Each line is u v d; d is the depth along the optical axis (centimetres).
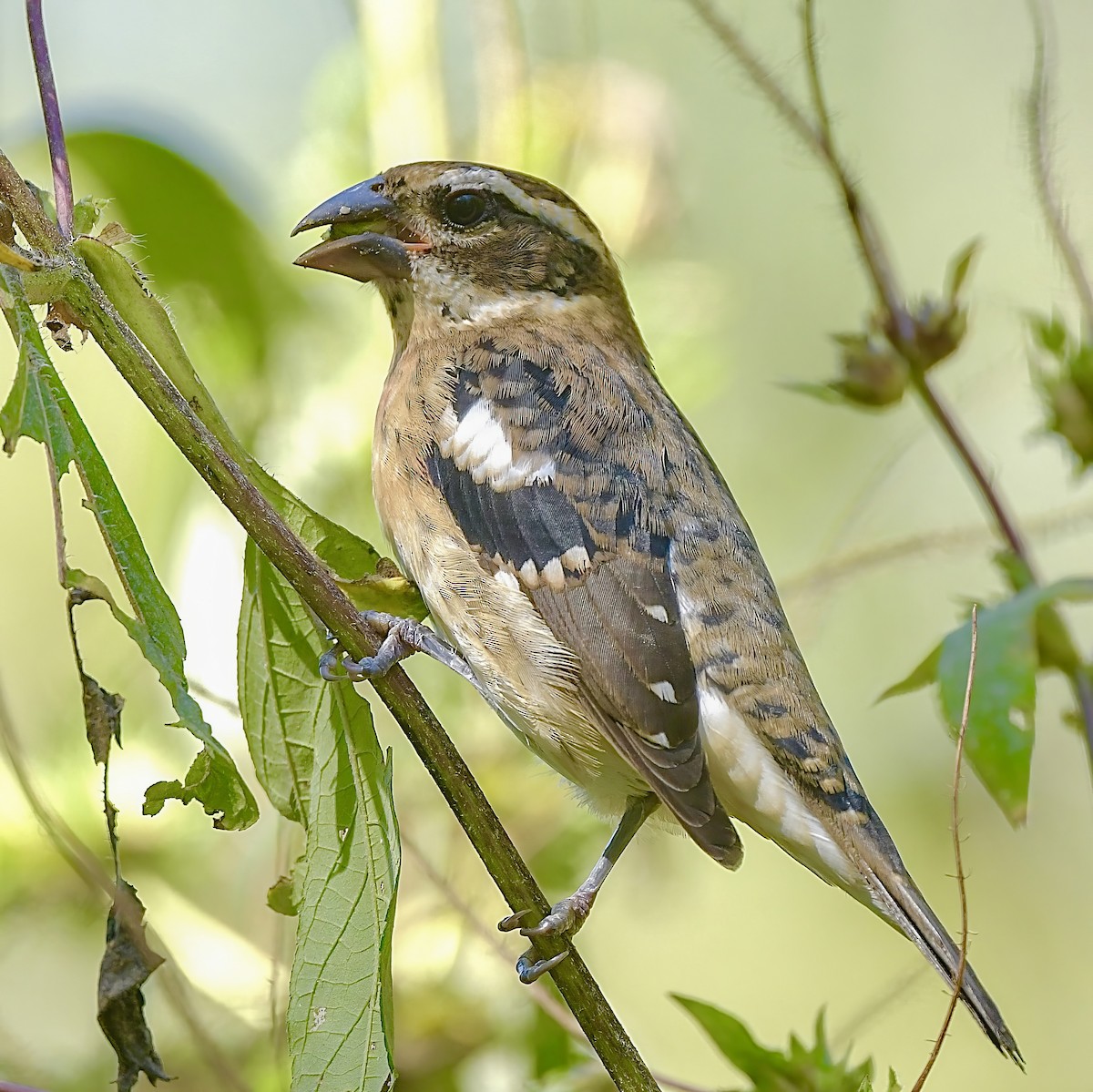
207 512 1098
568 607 867
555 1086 938
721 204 1445
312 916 721
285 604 745
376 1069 698
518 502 891
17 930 1034
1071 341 909
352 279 1009
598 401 930
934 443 1452
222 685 1075
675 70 1422
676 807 812
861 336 893
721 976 1444
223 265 1084
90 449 648
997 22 1536
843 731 1482
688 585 877
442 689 1094
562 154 1152
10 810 1013
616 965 1426
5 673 1229
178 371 725
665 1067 1410
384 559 892
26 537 1300
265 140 1375
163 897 1016
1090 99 1490
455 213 991
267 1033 951
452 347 970
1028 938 1477
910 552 1014
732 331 1455
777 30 1135
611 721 847
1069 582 843
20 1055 982
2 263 632
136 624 646
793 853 887
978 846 1492
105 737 644
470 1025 988
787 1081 788
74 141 1010
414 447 926
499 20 1127
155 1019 955
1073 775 1515
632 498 891
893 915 846
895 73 1541
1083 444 910
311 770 738
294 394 1122
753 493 1451
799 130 877
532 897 708
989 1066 1451
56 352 1221
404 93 1117
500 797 1073
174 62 1385
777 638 887
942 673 823
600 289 1027
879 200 1516
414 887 1038
